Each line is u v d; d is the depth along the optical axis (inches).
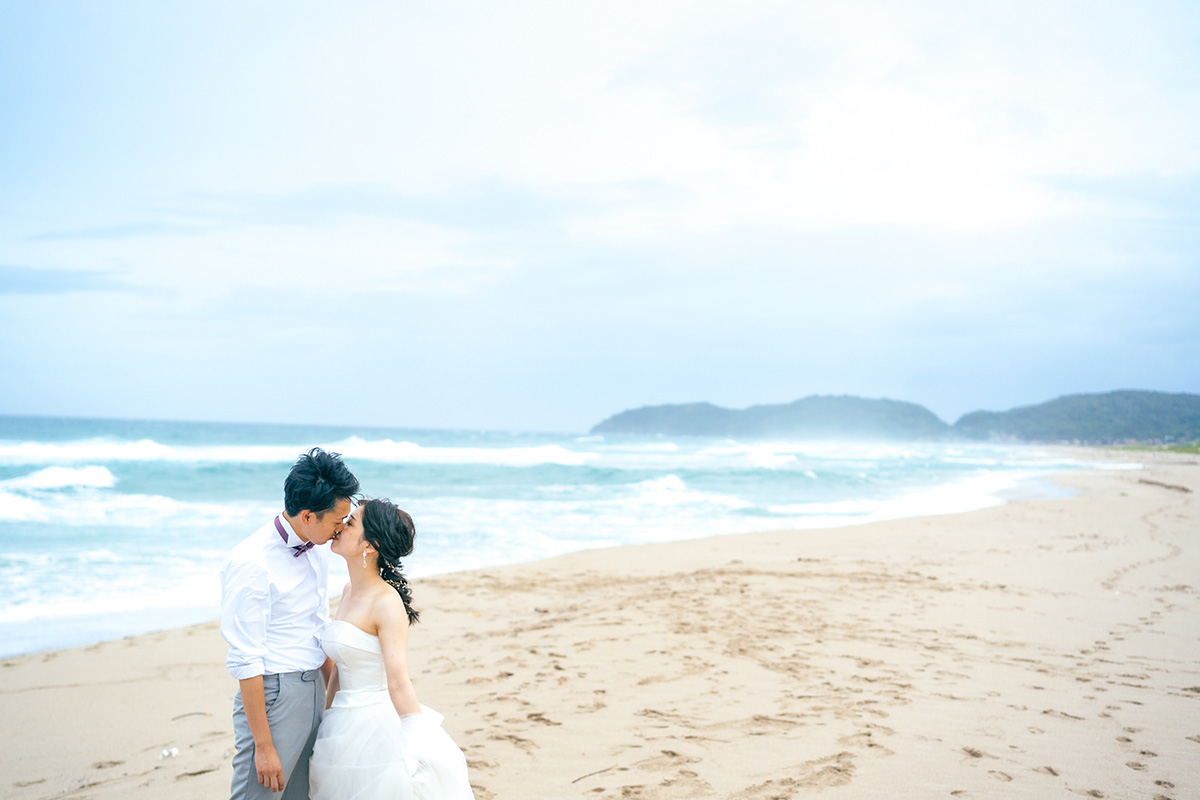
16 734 190.5
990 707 189.0
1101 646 248.1
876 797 139.6
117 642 275.0
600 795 141.6
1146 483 1231.5
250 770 102.3
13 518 583.5
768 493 1014.4
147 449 1253.7
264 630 101.0
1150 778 148.4
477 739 170.4
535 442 3230.8
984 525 621.0
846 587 349.1
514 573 399.9
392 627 103.7
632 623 279.3
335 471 103.1
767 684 208.1
